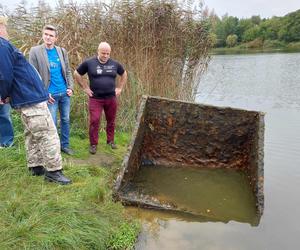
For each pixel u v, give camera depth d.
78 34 7.88
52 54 5.90
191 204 5.17
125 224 4.43
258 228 4.61
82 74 6.38
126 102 8.38
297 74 20.25
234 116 6.09
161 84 8.76
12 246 3.54
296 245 4.24
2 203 4.14
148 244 4.20
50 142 4.78
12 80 4.43
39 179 4.84
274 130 8.86
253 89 15.83
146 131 6.40
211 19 9.20
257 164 5.32
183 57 9.09
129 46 8.45
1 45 4.32
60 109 6.20
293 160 6.72
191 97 9.39
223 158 6.38
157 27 8.59
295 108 11.70
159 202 5.12
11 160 5.20
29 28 7.68
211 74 21.48
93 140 6.46
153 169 6.41
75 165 5.64
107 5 8.27
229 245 4.22
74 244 3.75
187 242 4.27
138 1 8.37
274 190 5.57
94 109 6.38
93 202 4.65
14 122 6.59
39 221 3.87
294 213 4.95
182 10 8.78
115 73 6.45
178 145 6.49
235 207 5.14
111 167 6.07
